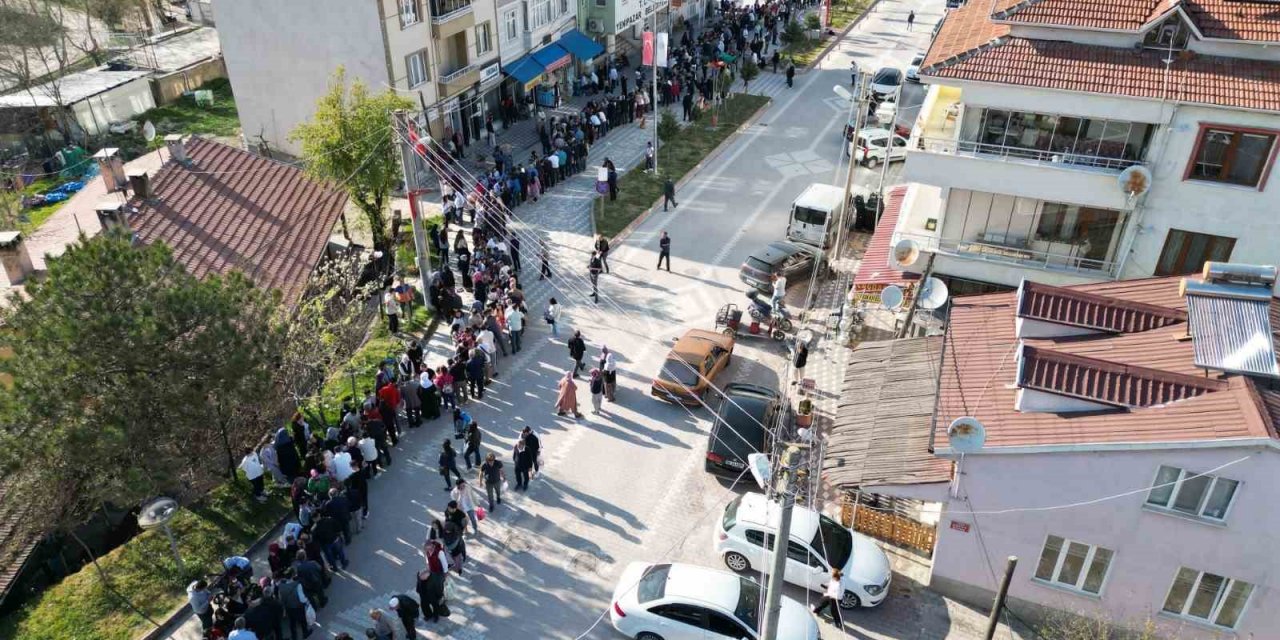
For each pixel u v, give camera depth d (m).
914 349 22.58
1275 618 16.09
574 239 34.97
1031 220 25.17
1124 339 18.20
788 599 17.78
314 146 31.41
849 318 28.67
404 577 19.27
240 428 21.50
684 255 34.03
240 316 19.23
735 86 53.31
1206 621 16.77
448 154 39.06
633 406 25.22
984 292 26.58
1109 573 17.03
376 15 36.62
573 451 23.30
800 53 59.22
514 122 46.22
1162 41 22.39
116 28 59.06
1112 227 24.42
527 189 38.09
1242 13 21.72
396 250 33.62
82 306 17.09
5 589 17.83
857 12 69.62
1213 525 15.61
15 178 38.81
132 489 17.44
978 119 24.00
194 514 20.73
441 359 27.34
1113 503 16.17
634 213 37.22
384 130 31.08
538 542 20.27
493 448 23.34
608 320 29.61
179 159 30.56
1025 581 17.84
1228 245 23.12
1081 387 16.47
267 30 38.88
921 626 18.08
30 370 16.58
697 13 66.88
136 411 17.61
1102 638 16.56
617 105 46.44
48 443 16.45
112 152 27.81
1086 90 22.09
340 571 19.38
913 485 17.55
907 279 26.55
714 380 26.05
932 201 29.27
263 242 28.72
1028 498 16.77
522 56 46.94
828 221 33.19
